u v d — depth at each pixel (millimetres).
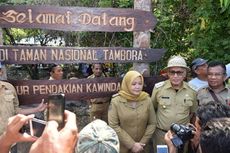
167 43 5094
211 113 1844
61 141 561
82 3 5203
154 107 3396
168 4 4965
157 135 3260
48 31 6102
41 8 3305
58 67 4664
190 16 4770
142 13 3590
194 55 4363
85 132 1297
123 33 5125
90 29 3457
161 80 3756
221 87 3170
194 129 2162
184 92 3213
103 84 3588
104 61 3537
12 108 3094
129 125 3207
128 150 3205
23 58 3307
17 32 6859
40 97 3391
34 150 546
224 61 3799
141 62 3680
